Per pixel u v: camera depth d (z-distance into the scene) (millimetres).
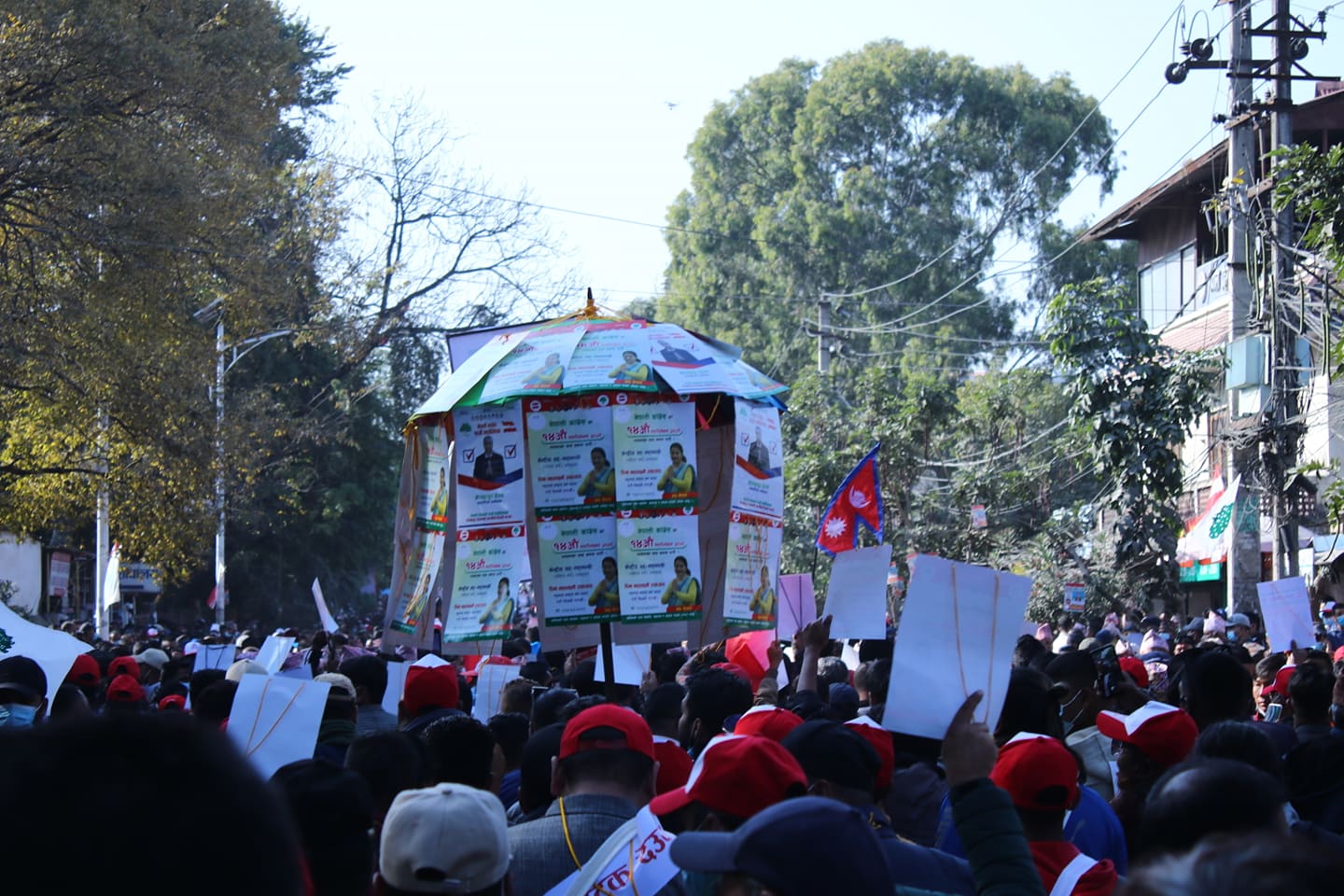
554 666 13781
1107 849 4707
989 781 3379
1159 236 31781
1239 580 18516
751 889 2684
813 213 50562
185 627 42438
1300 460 22594
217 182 22547
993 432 32250
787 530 29250
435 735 5098
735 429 7898
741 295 52500
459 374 7855
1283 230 17703
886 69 52312
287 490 40406
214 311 25922
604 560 7375
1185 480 25156
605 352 7500
